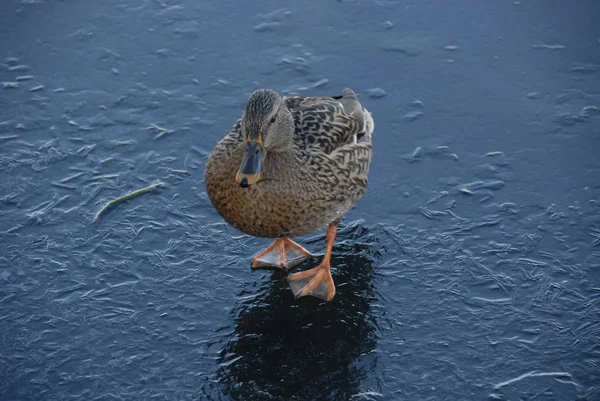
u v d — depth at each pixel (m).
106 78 9.93
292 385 6.30
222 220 8.05
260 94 6.59
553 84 9.85
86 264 7.43
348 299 7.14
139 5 11.14
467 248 7.69
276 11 11.05
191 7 11.12
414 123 9.34
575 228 7.91
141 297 7.11
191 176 8.55
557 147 8.98
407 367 6.48
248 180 6.37
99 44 10.45
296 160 6.91
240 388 6.27
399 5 11.15
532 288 7.25
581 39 10.49
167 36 10.60
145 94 9.70
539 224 7.97
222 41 10.54
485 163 8.77
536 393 6.27
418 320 6.93
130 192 8.26
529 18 10.87
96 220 7.91
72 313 6.92
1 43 10.38
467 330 6.84
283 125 6.70
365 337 6.75
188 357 6.54
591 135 9.13
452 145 9.02
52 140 8.95
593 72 10.00
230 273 7.43
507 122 9.34
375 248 7.72
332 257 7.62
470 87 9.84
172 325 6.84
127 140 8.99
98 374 6.36
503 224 7.98
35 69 10.02
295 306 7.07
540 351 6.64
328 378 6.36
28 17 10.86
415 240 7.80
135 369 6.42
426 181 8.55
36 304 6.99
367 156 7.69
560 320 6.93
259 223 6.95
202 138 9.09
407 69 10.12
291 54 10.34
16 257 7.46
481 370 6.47
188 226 7.94
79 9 11.05
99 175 8.48
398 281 7.34
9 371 6.36
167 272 7.39
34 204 8.08
